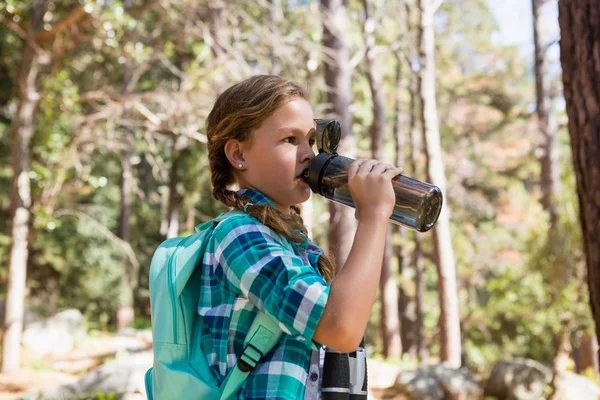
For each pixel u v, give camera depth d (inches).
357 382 51.0
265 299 43.4
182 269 48.3
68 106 466.9
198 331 48.2
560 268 405.1
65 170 488.1
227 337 46.4
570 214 410.9
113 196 878.4
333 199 50.7
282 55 511.8
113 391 303.1
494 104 1030.4
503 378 411.5
